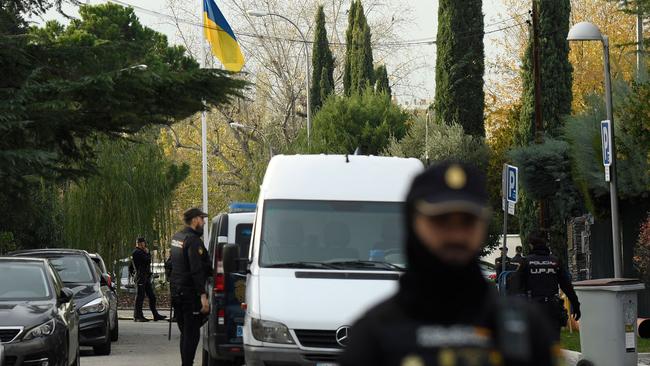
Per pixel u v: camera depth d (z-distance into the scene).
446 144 81.88
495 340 5.39
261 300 20.56
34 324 24.06
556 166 51.09
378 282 20.86
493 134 98.12
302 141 89.06
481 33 84.06
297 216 21.98
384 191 22.33
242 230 26.61
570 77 64.00
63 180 42.44
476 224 5.48
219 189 129.00
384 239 21.75
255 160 96.25
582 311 24.16
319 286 20.78
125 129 42.59
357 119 96.00
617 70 44.50
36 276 26.38
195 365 30.12
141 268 52.47
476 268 5.52
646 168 40.66
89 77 38.31
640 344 32.09
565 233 57.09
